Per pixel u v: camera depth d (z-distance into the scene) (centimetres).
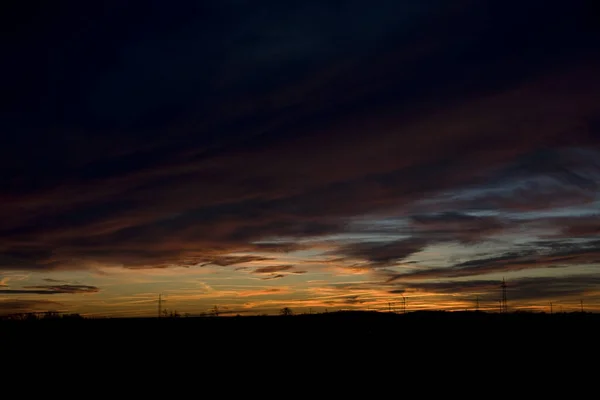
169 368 4356
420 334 6719
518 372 3966
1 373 4009
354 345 5894
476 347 5644
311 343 6078
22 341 5747
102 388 3409
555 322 7438
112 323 7119
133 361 4784
